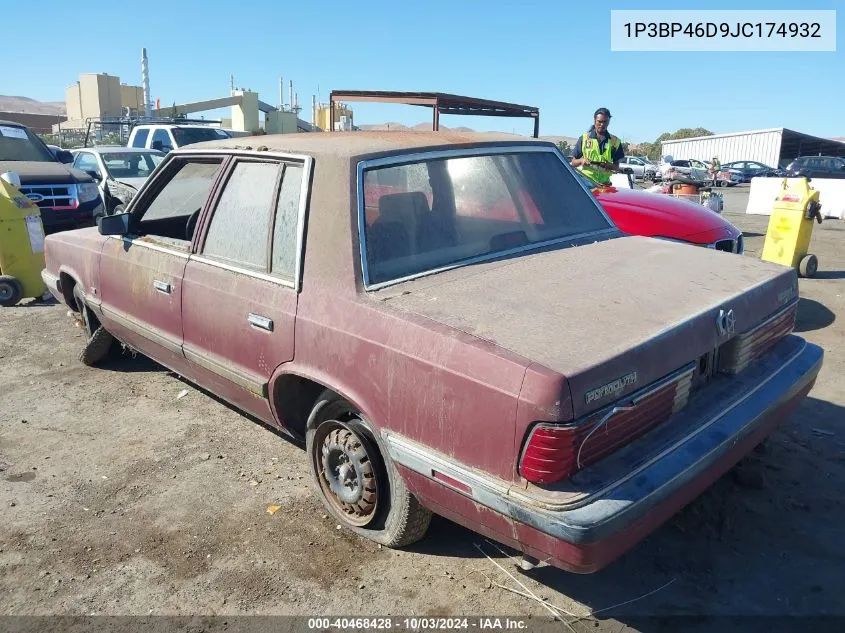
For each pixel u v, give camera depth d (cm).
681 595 295
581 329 262
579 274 324
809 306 715
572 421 231
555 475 233
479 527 263
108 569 320
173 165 452
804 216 837
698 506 354
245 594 302
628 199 645
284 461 416
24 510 368
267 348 345
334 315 307
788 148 4991
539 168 409
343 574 313
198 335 397
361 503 327
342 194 323
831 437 423
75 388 530
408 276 317
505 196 379
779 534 332
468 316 276
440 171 358
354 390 299
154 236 455
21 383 542
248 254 365
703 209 652
